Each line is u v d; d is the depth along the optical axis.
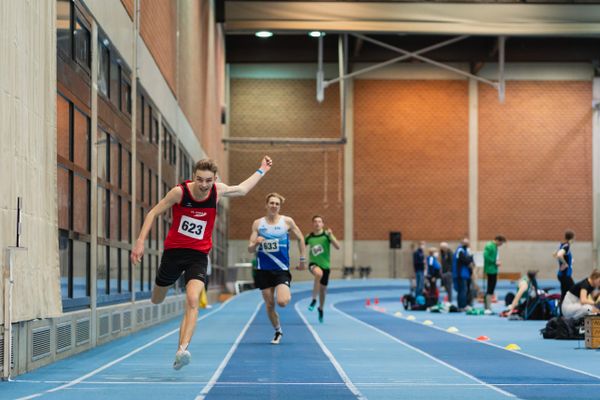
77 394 7.20
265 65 46.84
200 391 7.50
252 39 43.94
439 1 35.66
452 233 46.50
